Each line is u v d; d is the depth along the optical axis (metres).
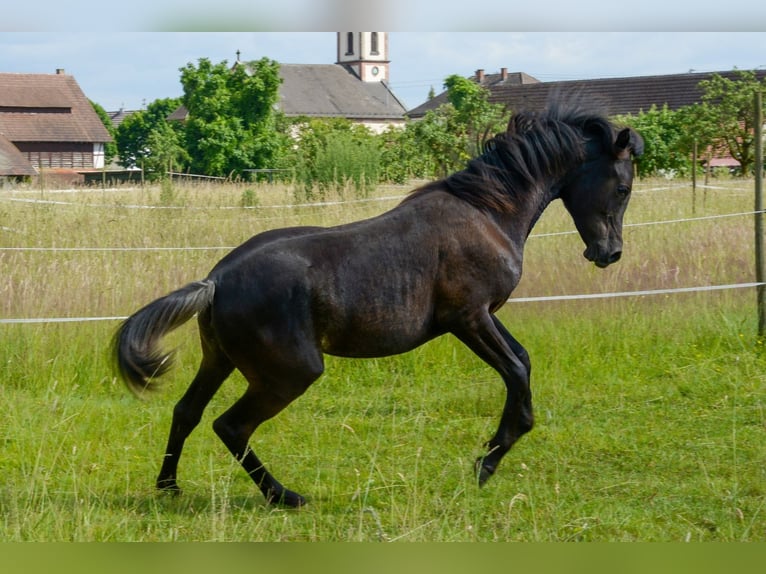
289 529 7.02
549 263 14.20
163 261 14.34
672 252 14.95
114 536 6.57
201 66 66.44
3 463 8.40
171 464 7.67
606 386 11.31
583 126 8.39
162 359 7.02
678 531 7.03
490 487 8.05
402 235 7.46
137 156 114.94
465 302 7.66
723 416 10.09
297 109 138.62
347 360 11.98
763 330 12.55
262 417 7.32
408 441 9.34
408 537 6.54
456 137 23.27
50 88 93.38
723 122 31.56
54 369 11.17
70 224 17.33
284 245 7.25
